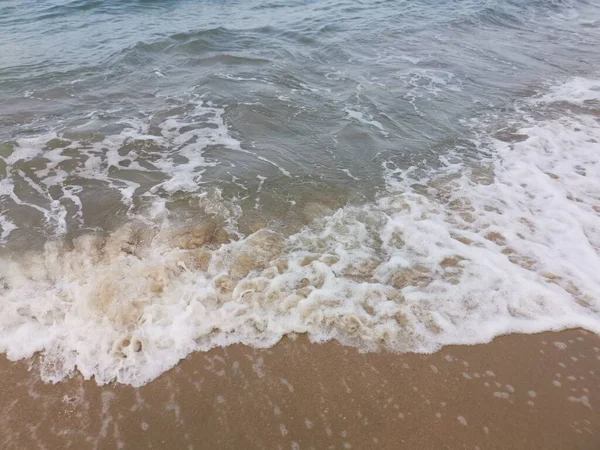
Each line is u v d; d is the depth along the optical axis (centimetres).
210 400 353
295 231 532
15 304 420
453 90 955
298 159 692
